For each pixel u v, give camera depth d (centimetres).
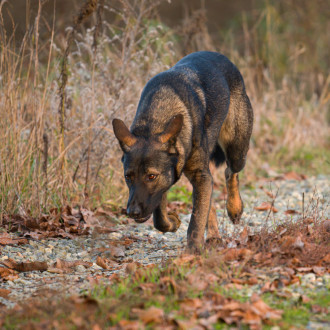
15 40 1171
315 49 2352
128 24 1320
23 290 719
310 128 1952
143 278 684
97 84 1273
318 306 598
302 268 704
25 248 921
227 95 978
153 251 895
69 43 1129
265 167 1673
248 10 2856
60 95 1129
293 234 830
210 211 917
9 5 1224
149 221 1117
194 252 793
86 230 1011
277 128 1884
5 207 1061
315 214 952
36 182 1071
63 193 1137
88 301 593
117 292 647
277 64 2214
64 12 1405
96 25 1163
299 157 1809
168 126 797
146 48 1323
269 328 555
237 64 1902
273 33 2273
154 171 784
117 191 1234
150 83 898
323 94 2059
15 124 1087
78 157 1243
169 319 558
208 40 1838
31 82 1196
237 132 1042
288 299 626
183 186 1351
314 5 2481
